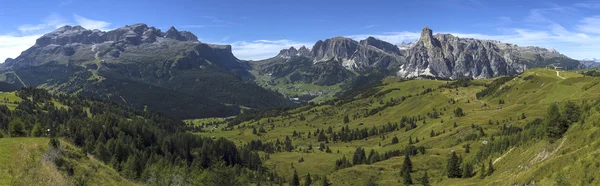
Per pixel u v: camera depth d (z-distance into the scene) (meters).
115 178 73.81
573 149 92.31
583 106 135.00
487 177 137.38
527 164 115.19
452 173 168.88
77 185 59.94
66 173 61.22
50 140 67.00
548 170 85.94
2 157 53.44
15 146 59.25
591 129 93.19
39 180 52.88
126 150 197.25
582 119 111.38
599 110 106.06
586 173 69.00
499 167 139.88
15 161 54.00
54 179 55.62
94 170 69.69
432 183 176.25
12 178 49.34
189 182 92.88
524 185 90.75
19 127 140.12
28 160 56.28
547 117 132.12
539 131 134.00
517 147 143.38
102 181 68.12
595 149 75.44
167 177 94.81
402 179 194.00
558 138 114.31
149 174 112.19
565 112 129.38
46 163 58.81
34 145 62.34
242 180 100.94
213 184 90.31
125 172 121.31
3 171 49.72
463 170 160.75
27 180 51.03
